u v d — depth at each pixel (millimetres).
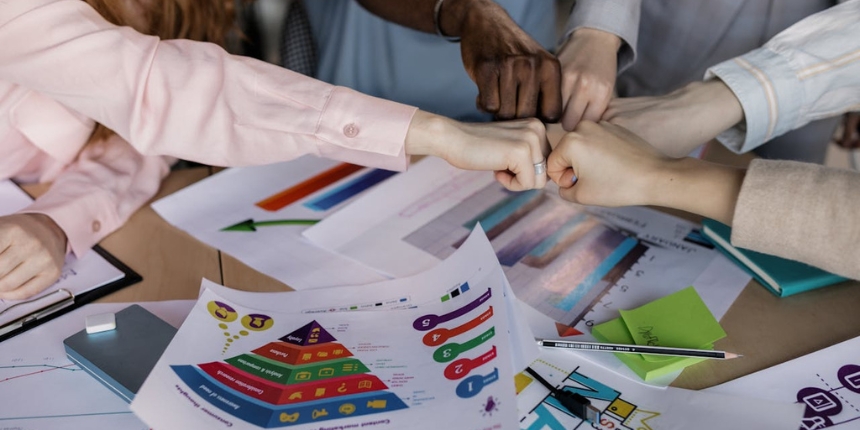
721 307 723
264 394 580
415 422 547
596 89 855
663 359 638
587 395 611
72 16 763
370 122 762
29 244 747
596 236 837
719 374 638
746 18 1097
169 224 877
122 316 689
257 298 721
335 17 1296
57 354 668
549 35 1298
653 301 720
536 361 652
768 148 1200
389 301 717
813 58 875
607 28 907
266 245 833
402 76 1270
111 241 844
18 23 753
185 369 596
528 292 748
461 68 1248
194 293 754
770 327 696
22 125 885
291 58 1478
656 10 1155
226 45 1214
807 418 584
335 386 591
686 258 798
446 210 893
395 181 950
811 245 646
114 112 785
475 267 720
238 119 771
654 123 855
